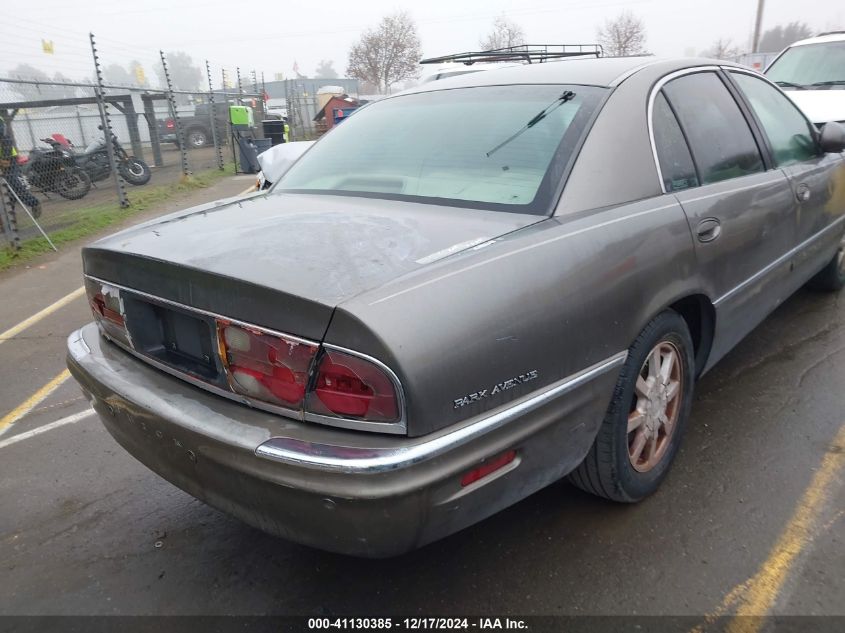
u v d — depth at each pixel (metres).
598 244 2.18
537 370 1.96
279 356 1.80
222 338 1.95
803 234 3.70
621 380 2.35
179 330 2.15
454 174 2.55
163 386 2.16
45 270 7.25
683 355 2.74
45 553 2.66
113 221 9.62
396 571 2.44
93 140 11.92
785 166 3.54
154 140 13.98
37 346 5.02
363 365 1.69
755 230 3.06
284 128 17.27
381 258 1.96
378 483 1.68
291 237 2.17
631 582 2.32
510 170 2.46
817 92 7.18
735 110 3.28
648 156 2.57
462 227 2.19
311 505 1.75
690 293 2.60
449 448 1.75
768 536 2.50
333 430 1.78
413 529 1.77
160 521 2.84
